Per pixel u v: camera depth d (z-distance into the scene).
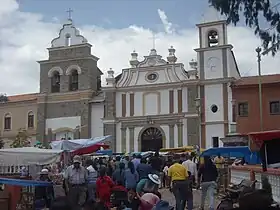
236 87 43.88
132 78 48.22
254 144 10.89
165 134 46.03
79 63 50.25
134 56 48.69
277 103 42.38
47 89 51.19
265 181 8.29
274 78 43.88
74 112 49.66
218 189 22.16
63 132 50.00
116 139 47.62
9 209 14.89
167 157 31.98
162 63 47.28
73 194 16.34
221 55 45.31
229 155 22.89
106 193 14.99
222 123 44.22
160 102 46.84
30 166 22.66
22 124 52.75
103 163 24.58
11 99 55.62
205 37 46.38
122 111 47.97
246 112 43.25
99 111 49.03
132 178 17.22
